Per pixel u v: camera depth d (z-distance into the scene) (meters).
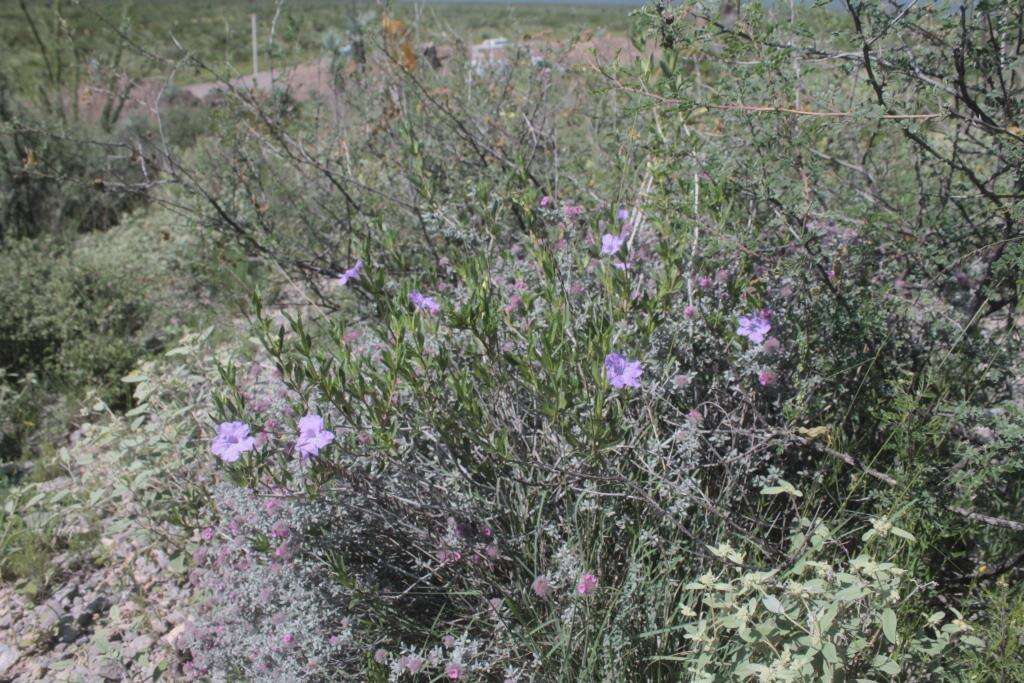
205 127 9.61
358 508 2.58
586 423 2.33
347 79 5.30
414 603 2.74
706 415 2.92
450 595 2.64
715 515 2.63
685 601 2.56
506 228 3.58
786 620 2.14
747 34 2.69
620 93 3.69
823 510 2.88
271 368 3.64
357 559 2.74
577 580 2.41
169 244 6.07
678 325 2.80
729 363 2.88
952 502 2.64
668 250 2.62
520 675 2.42
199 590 3.33
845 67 2.99
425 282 3.51
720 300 2.99
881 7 2.51
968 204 3.07
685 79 3.14
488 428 2.53
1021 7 2.61
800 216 3.00
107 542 3.73
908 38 2.90
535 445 2.66
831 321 2.88
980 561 2.73
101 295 5.70
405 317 2.34
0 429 4.54
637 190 3.54
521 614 2.53
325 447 2.43
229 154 5.61
